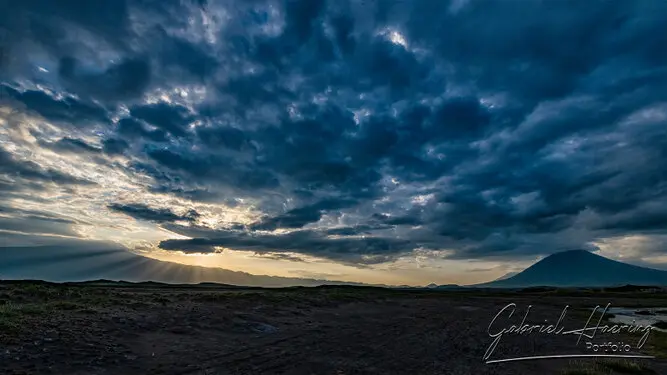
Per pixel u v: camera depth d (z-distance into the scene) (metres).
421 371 13.83
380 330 23.88
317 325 23.55
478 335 24.08
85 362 11.11
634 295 97.25
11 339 11.91
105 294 28.69
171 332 16.52
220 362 12.84
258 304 28.64
